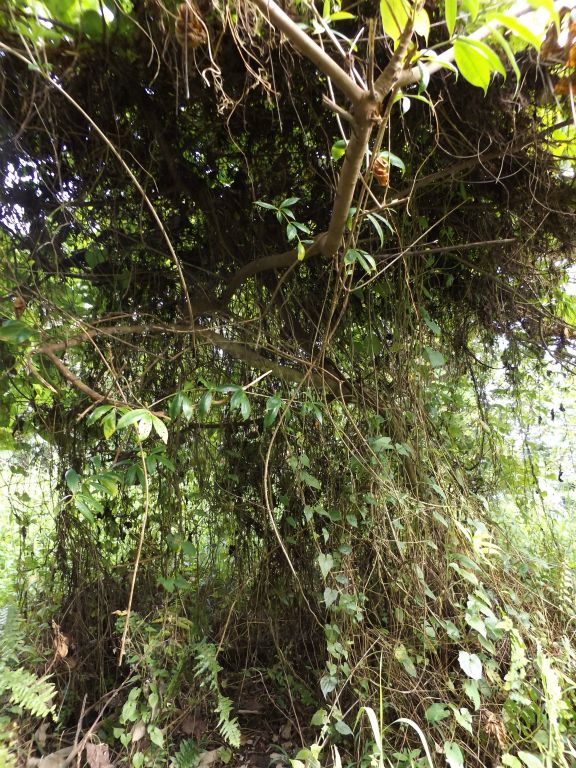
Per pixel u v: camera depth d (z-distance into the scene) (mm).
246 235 2162
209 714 1997
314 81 1563
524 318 2705
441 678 1795
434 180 2045
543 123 1852
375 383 2281
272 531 2199
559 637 2029
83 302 2025
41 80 1324
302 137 1842
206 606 2232
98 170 1746
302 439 2180
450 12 939
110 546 2229
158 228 2016
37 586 2162
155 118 1650
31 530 2322
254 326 2131
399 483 2121
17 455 2166
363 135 1117
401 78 1040
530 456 2949
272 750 1926
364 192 1370
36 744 1718
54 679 1908
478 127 1805
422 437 2246
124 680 1979
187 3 1197
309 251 1673
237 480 2211
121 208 1933
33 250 1795
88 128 1608
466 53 978
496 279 2406
